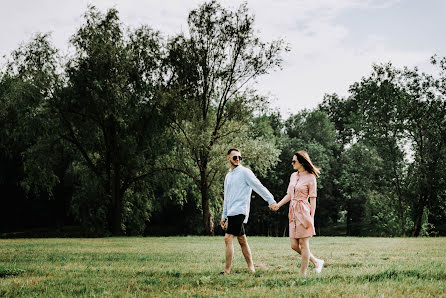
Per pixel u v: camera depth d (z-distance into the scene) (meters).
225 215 6.45
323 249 10.82
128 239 17.97
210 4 24.55
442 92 31.92
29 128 21.84
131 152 23.23
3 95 22.83
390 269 6.02
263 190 6.27
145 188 26.11
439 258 8.29
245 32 24.45
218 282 5.19
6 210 41.34
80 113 22.66
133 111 22.75
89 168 24.78
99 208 24.14
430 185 31.55
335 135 56.38
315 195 6.12
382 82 32.97
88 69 22.06
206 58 25.08
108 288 4.88
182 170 25.50
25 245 13.47
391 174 33.00
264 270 6.42
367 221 41.34
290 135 56.88
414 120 32.31
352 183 36.34
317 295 4.21
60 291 4.70
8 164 34.50
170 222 47.94
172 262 7.83
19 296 4.46
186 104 24.00
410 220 35.53
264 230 52.72
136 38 23.41
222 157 24.95
